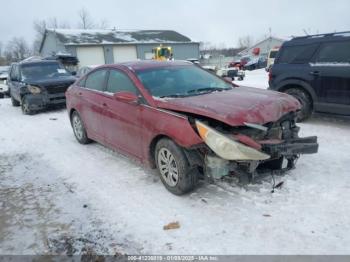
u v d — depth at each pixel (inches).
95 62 1401.3
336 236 115.8
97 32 1573.6
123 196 155.0
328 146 210.5
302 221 125.4
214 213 134.6
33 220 139.3
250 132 138.9
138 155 173.2
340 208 132.6
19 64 439.8
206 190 153.8
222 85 190.1
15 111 438.3
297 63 270.8
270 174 154.0
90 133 224.5
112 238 123.3
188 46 1633.9
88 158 211.9
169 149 146.0
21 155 229.5
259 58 1469.0
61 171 192.4
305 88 265.1
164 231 125.3
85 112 219.6
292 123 162.6
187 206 141.6
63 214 142.5
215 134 130.3
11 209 149.7
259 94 166.2
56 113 396.5
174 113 145.4
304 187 151.4
